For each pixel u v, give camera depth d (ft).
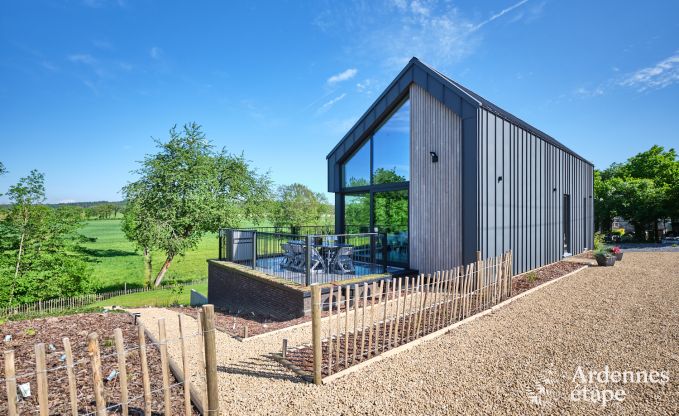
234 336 18.54
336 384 11.98
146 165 66.28
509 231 30.63
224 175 74.33
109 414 9.18
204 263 94.68
